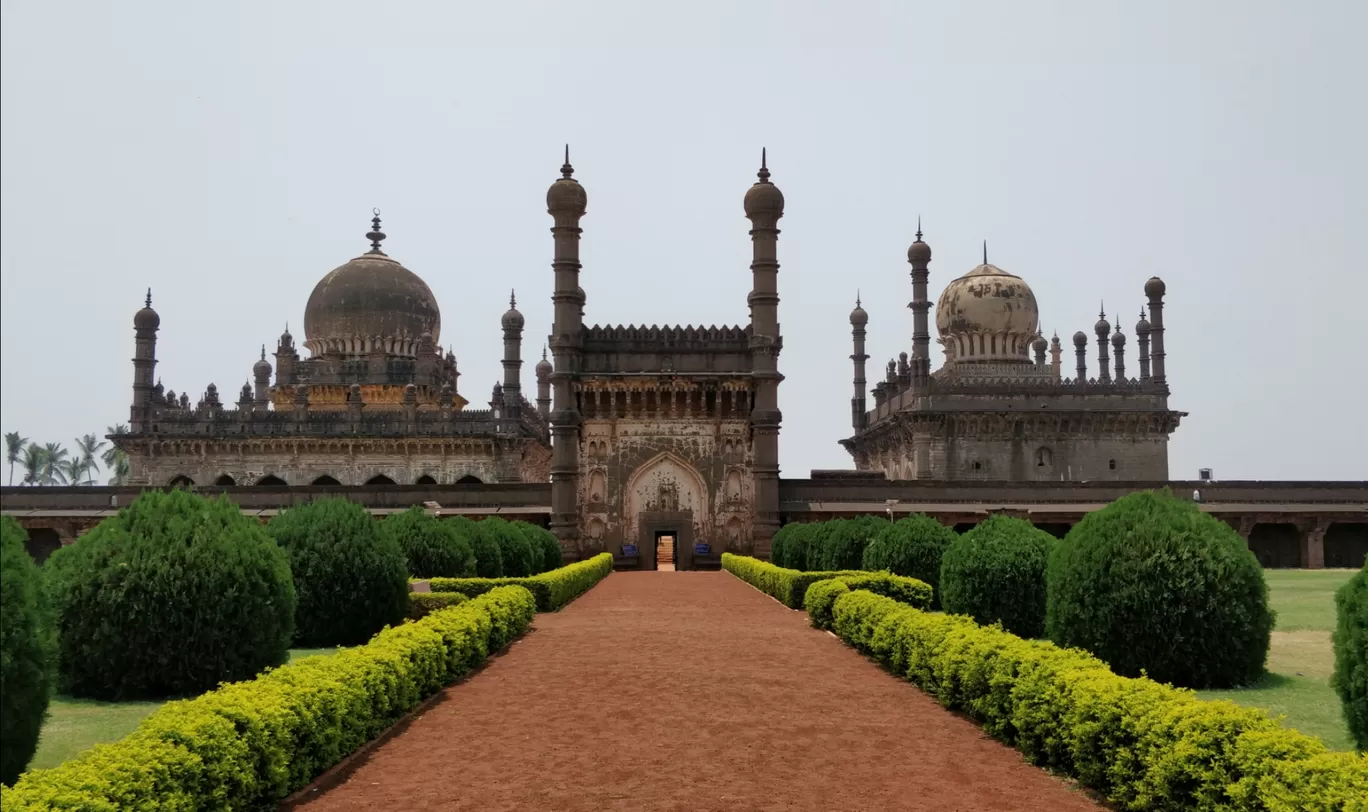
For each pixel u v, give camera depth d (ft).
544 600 83.41
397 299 200.34
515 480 178.70
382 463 178.50
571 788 32.35
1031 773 33.99
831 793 31.76
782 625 74.23
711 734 39.52
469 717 42.80
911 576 83.30
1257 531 162.30
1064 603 50.06
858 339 229.86
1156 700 29.40
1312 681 48.83
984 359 195.93
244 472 178.09
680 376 152.25
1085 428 180.75
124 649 45.42
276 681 34.37
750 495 153.99
